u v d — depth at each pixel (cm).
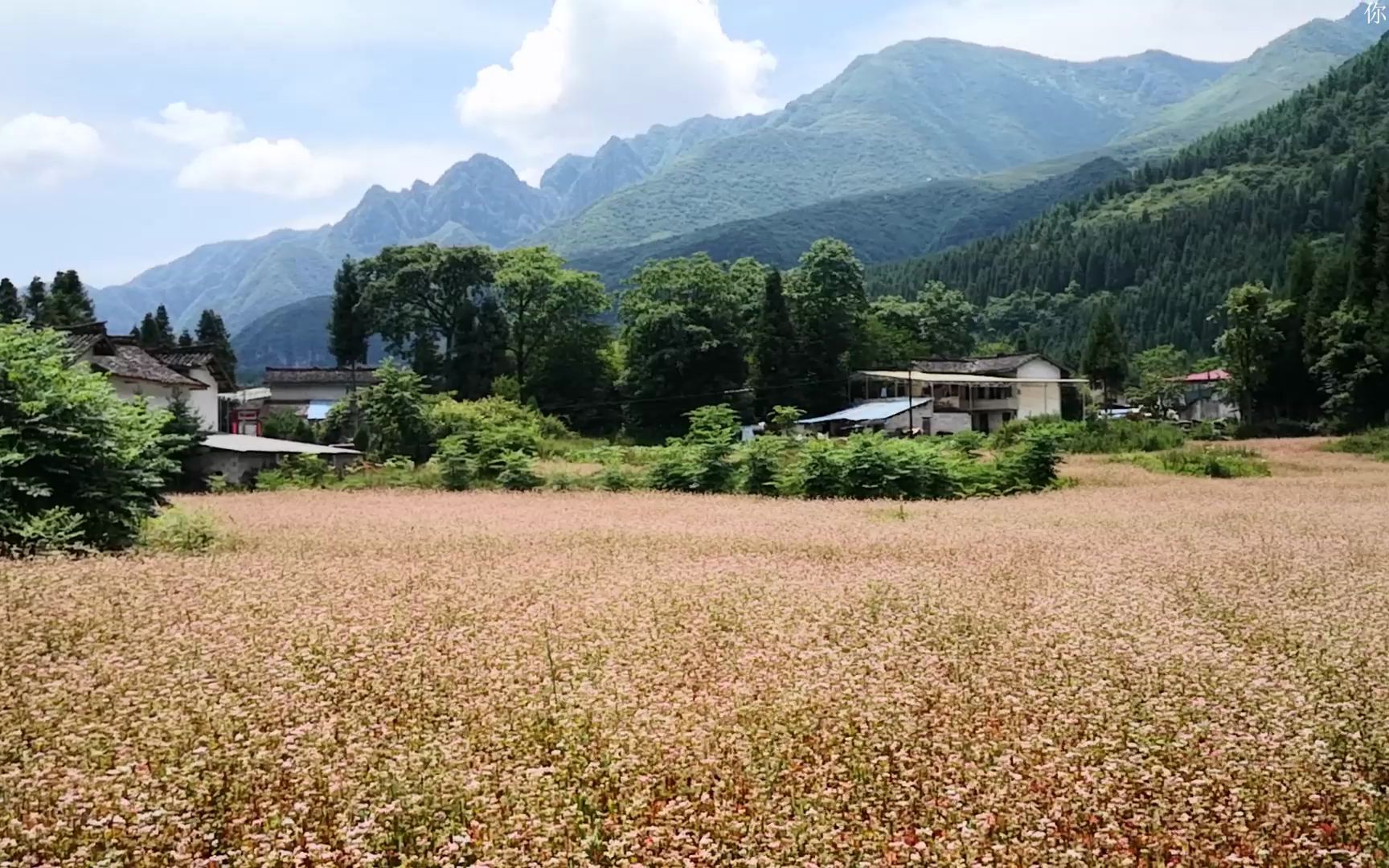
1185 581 1195
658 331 6275
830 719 643
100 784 516
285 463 3800
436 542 1655
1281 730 618
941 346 8581
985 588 1153
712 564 1356
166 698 659
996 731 622
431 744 581
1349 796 527
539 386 6819
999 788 521
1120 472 3500
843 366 6644
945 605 1040
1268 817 507
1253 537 1675
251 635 866
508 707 658
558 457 4728
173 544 1585
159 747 570
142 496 1638
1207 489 2827
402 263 7419
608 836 484
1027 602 1059
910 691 692
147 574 1192
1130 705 661
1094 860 458
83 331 3694
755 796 521
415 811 495
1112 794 524
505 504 2664
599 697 678
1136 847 481
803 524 1986
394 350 7550
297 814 500
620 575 1254
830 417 5944
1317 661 791
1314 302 6069
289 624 912
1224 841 482
